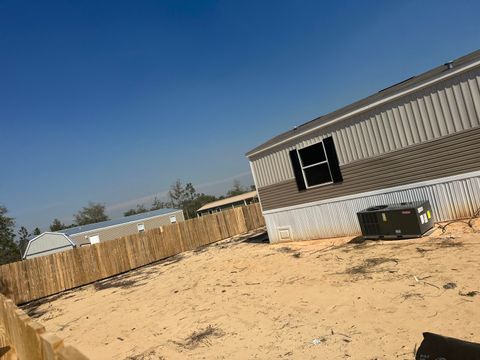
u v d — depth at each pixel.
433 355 3.33
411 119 10.22
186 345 6.34
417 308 5.55
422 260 7.77
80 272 17.39
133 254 19.20
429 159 10.02
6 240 44.09
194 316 7.95
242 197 49.62
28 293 15.90
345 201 12.33
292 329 5.95
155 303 10.06
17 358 5.84
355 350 4.76
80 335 8.65
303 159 13.60
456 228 9.27
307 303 7.00
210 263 14.52
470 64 8.84
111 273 18.28
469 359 3.09
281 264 10.95
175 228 21.28
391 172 10.90
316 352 4.96
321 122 12.44
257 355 5.30
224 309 7.92
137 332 7.81
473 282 5.98
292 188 14.12
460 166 9.43
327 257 10.30
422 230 9.55
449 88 9.35
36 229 68.19
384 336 4.95
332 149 12.41
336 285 7.60
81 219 80.62
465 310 5.09
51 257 16.70
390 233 10.20
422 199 10.33
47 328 10.20
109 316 9.87
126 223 39.44
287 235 14.65
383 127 10.90
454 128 9.39
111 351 6.98
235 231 24.52
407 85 10.05
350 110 11.52
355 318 5.77
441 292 5.90
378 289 6.75
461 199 9.52
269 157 14.81
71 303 13.43
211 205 54.41
